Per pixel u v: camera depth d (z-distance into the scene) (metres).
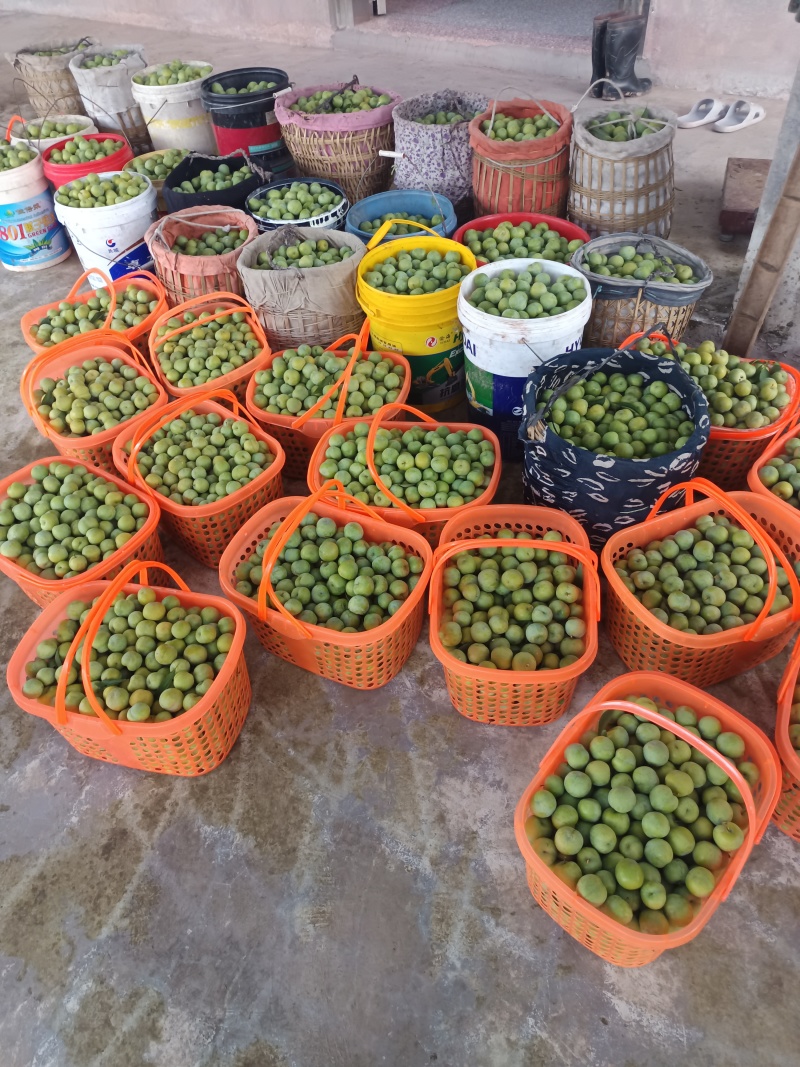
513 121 4.59
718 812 2.06
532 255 4.16
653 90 7.81
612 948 2.08
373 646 2.74
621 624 2.89
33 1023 2.22
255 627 3.05
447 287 3.90
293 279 3.93
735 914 2.29
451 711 2.92
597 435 3.13
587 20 9.18
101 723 2.43
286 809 2.65
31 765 2.87
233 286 4.51
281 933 2.35
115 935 2.38
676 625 2.64
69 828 2.66
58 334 4.38
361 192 5.32
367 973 2.25
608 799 2.11
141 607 2.81
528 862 2.08
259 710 2.97
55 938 2.39
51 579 3.06
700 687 2.90
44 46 7.80
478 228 4.50
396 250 4.18
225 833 2.60
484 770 2.72
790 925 2.26
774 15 6.99
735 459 3.45
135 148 7.03
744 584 2.74
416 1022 2.15
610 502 2.98
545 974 2.21
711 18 7.27
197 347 4.02
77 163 5.77
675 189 6.01
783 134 3.60
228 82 6.07
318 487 3.28
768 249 3.67
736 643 2.61
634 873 1.97
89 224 5.15
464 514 3.04
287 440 3.88
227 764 2.80
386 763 2.76
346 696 3.00
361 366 3.79
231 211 4.68
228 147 5.73
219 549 3.50
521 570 2.84
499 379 3.57
